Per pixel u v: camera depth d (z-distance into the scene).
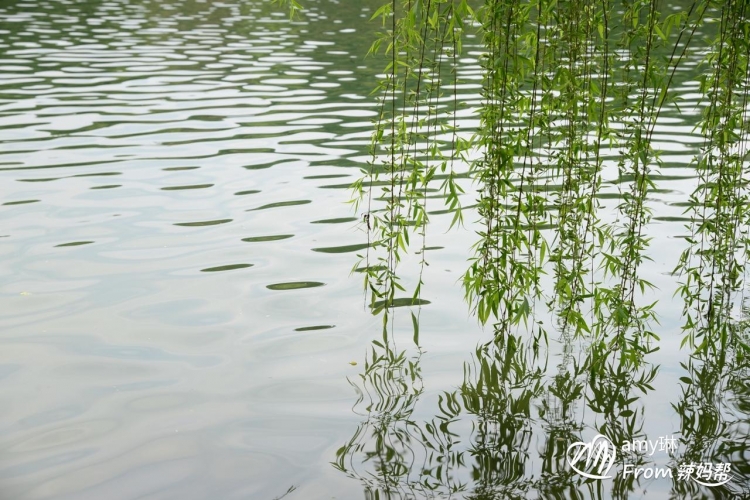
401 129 3.52
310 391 3.06
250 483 2.53
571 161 3.52
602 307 3.74
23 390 3.00
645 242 3.30
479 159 3.55
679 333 3.52
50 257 4.17
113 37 11.81
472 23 3.30
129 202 5.00
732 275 3.65
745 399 3.05
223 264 4.12
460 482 2.56
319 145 6.32
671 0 14.47
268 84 8.67
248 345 3.36
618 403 3.03
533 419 2.93
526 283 3.48
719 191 3.32
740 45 3.15
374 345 3.40
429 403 3.01
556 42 3.34
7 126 6.81
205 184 5.37
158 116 7.22
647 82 3.35
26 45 10.89
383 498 2.47
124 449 2.68
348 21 13.85
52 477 2.53
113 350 3.30
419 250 4.34
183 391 3.03
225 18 14.18
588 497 2.50
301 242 4.41
